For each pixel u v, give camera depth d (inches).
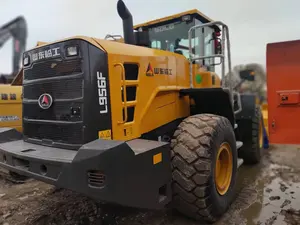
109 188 76.7
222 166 120.6
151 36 169.8
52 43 99.8
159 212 118.5
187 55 155.8
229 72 145.2
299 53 107.3
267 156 210.2
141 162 86.0
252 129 181.9
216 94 130.1
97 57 94.4
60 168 83.2
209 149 102.6
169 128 125.7
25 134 114.7
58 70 98.9
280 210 119.1
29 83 110.3
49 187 149.3
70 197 135.4
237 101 175.3
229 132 119.0
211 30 169.3
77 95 93.7
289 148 234.4
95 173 77.2
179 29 160.6
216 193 107.5
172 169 103.4
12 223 111.5
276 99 112.2
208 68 165.9
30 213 119.7
